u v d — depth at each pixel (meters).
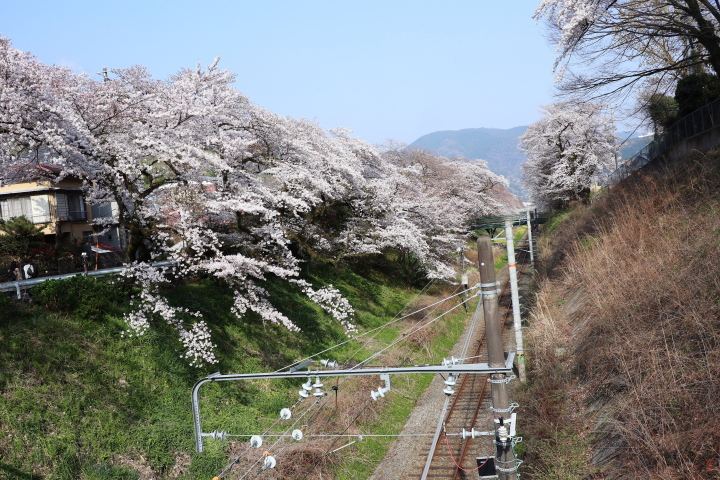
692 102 24.95
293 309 22.19
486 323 8.51
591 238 23.14
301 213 27.12
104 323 14.40
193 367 15.02
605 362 12.48
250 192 17.52
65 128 14.09
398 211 27.39
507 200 57.44
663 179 21.34
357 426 15.23
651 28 18.78
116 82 15.96
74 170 14.86
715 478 7.64
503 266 44.28
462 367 7.75
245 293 18.98
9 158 14.07
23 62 13.57
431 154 42.38
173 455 12.00
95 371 12.80
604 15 17.55
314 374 7.64
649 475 8.37
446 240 30.55
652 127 31.25
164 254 21.16
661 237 15.72
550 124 45.06
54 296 13.93
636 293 13.23
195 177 16.77
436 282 33.84
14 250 22.19
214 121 17.66
